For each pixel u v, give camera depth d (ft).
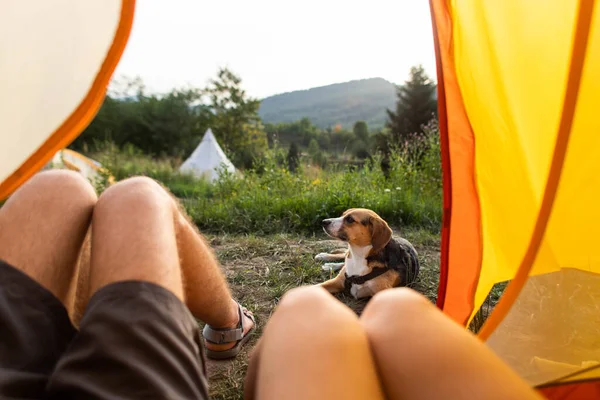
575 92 3.65
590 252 4.21
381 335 2.82
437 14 5.25
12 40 3.89
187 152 131.54
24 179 4.46
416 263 11.98
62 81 4.17
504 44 4.88
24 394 2.68
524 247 5.07
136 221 3.60
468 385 2.35
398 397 2.56
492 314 4.20
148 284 3.10
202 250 4.77
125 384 2.54
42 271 3.53
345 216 12.37
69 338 3.35
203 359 3.37
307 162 26.96
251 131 146.00
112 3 4.08
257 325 8.36
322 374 2.47
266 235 15.61
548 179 3.92
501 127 5.04
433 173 21.52
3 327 2.93
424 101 143.02
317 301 3.07
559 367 4.14
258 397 2.63
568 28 4.31
